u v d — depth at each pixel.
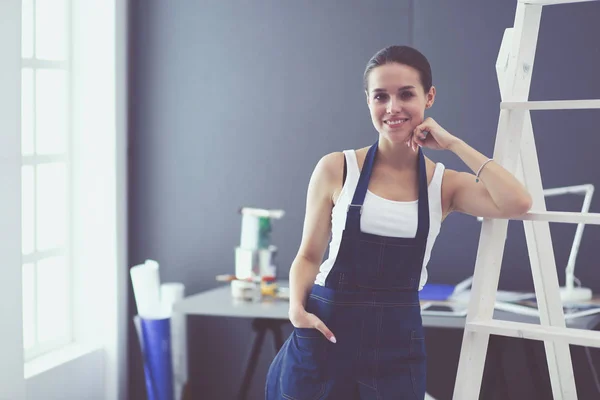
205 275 4.23
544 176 3.78
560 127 3.75
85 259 4.07
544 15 3.75
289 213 4.11
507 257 3.82
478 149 3.85
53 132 3.97
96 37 4.01
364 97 3.98
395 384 2.08
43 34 3.90
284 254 4.12
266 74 4.10
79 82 4.04
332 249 2.13
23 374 3.15
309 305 2.15
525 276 3.80
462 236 3.88
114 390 4.05
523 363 3.19
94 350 3.94
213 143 4.19
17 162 3.10
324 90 4.03
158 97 4.24
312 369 2.10
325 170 2.20
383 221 2.07
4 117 3.02
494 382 3.21
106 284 4.05
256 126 4.13
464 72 3.85
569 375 2.27
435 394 3.24
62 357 3.76
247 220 3.83
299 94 4.07
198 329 3.61
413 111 2.06
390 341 2.08
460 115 3.86
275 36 4.08
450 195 2.13
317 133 4.05
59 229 4.02
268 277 3.72
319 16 4.02
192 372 3.65
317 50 4.03
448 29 3.86
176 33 4.20
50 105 3.95
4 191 3.03
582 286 3.75
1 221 3.02
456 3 3.84
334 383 2.08
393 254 2.07
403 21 3.91
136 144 4.27
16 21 3.08
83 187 4.05
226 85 4.16
